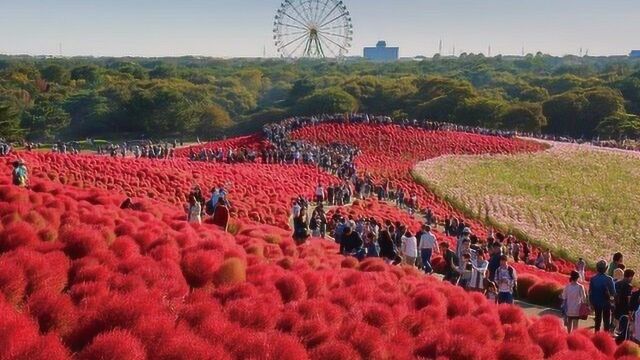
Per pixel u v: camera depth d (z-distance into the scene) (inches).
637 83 6082.7
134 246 511.8
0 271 388.2
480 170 2701.8
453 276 807.7
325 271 553.9
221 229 792.9
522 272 975.6
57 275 415.2
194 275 472.1
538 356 456.1
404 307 479.8
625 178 2849.4
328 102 5305.1
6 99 5196.9
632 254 1696.6
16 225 494.3
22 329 329.1
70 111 5142.7
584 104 5059.1
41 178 1159.0
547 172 2819.9
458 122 4881.9
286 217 1333.7
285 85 7573.8
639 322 562.9
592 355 489.4
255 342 362.3
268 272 510.3
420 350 420.5
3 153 1558.8
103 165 1552.7
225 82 7027.6
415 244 875.4
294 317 410.0
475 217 1910.7
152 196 1290.6
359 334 402.6
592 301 619.8
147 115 4909.0
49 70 6692.9
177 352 341.1
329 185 1843.0
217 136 5231.3
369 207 1646.2
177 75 7288.4
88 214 625.6
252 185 1669.5
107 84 5959.6
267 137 2844.5
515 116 4751.5
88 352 331.0
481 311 525.0
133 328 357.1
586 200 2399.1
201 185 1514.5
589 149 3371.1
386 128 3189.0
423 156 2888.8
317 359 377.7
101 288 402.9
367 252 834.8
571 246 1662.2
